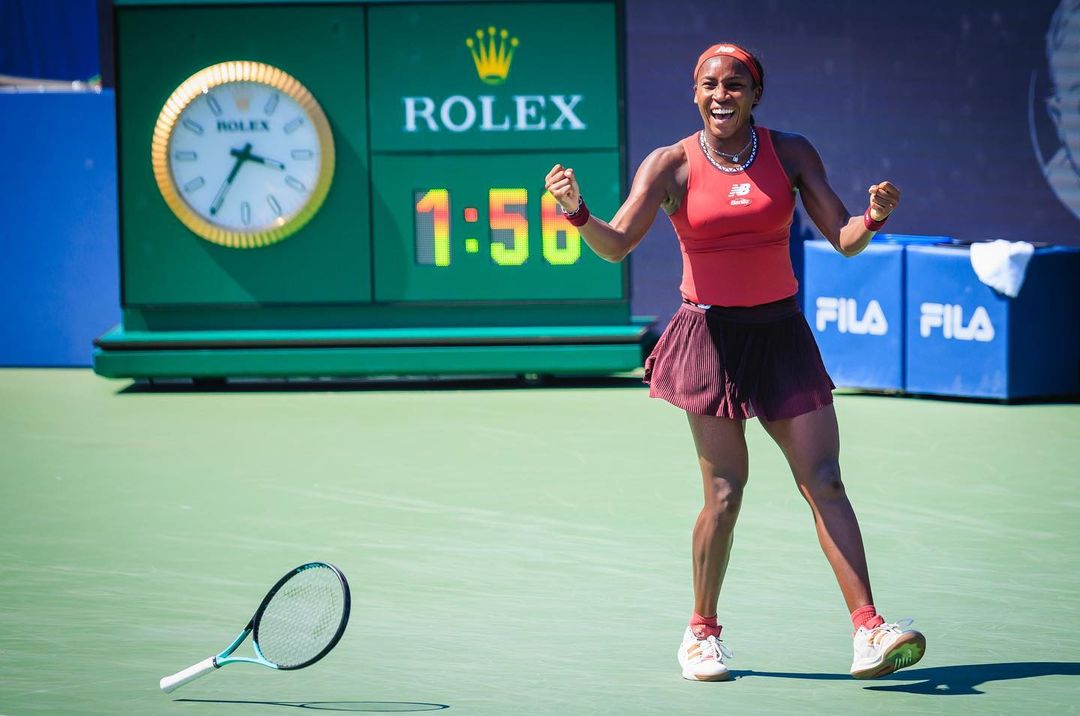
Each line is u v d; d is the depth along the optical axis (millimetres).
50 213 50625
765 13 48625
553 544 27688
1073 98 47562
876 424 39438
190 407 43281
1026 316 41750
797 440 19625
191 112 45344
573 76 44875
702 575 20125
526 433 38531
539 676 20406
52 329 51250
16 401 44625
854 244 18938
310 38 45062
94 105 50094
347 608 18016
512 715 18828
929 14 48000
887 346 43344
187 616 23484
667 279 49969
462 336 45094
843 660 20984
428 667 20844
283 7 44906
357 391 45844
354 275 45969
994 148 48281
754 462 34688
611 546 27500
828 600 23984
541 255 45594
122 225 46281
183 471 34531
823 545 19734
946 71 48156
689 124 49094
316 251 45938
